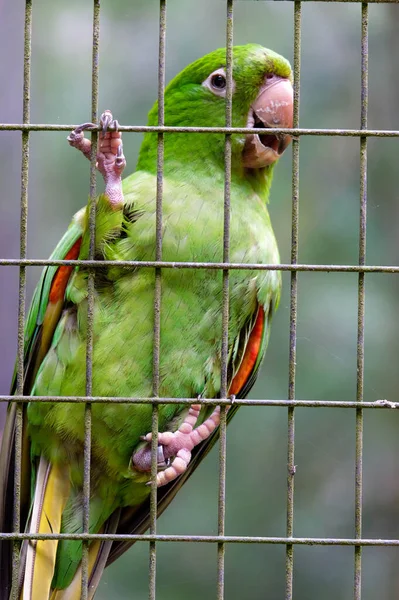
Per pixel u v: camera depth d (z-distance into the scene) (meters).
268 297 9.73
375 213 18.62
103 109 19.77
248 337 9.71
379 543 7.04
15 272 15.63
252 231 9.54
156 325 7.29
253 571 17.62
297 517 17.95
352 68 19.28
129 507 10.20
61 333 9.11
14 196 15.92
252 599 17.58
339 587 17.84
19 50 16.23
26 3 6.82
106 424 9.11
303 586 17.73
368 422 18.19
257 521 17.84
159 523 17.66
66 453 9.33
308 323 17.75
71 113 19.88
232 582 17.53
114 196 8.41
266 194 10.21
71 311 9.15
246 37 19.17
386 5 19.20
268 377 17.69
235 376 10.04
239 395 10.52
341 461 18.11
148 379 9.12
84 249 8.72
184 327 9.12
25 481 9.54
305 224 18.69
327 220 18.67
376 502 18.30
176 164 9.73
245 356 9.99
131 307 8.96
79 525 9.48
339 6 19.31
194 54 19.62
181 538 7.13
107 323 8.98
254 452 18.00
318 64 19.28
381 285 18.05
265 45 19.12
